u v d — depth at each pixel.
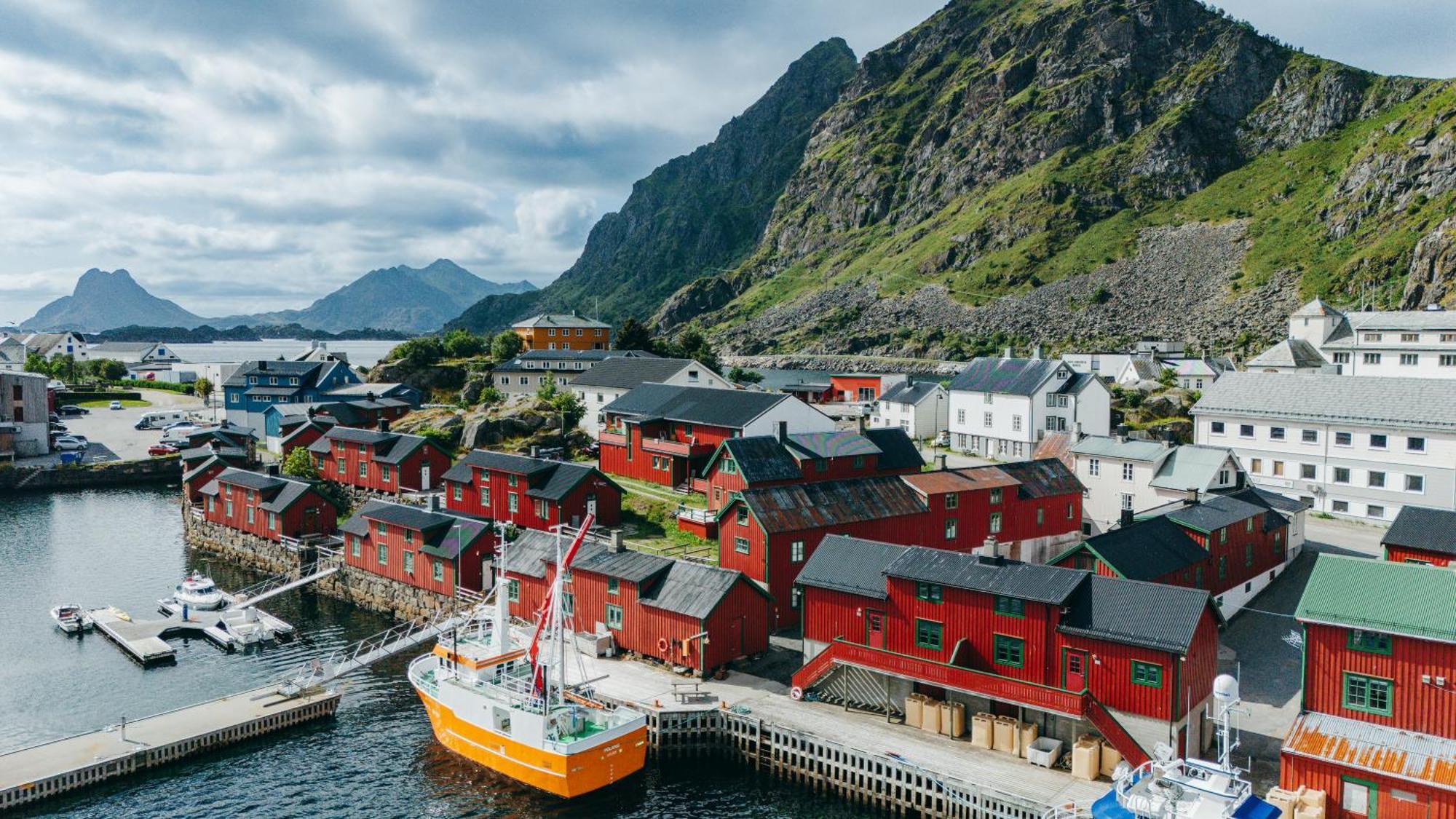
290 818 41.38
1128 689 40.00
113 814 41.53
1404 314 117.19
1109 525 76.38
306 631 67.12
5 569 82.44
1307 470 81.44
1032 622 42.84
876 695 47.34
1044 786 38.88
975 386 111.06
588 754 42.41
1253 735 42.56
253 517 86.94
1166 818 31.70
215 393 182.12
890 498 64.94
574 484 76.69
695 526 75.25
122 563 85.12
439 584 68.94
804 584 50.84
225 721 48.72
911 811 40.53
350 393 140.50
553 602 47.53
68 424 157.50
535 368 147.50
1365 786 33.94
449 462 99.06
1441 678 35.09
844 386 152.00
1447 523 53.84
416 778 44.94
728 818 41.09
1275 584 63.34
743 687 50.62
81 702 53.69
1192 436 108.62
